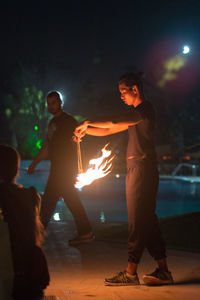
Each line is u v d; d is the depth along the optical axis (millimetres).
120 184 19109
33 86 40062
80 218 6371
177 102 28016
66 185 6324
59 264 5238
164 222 6684
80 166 4531
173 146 30516
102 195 14602
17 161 2951
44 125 26922
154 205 4293
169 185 18219
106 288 4129
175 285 4219
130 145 4312
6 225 2717
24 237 2816
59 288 4133
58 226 7762
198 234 6094
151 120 4246
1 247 2670
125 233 6766
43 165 31000
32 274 2824
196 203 12508
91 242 6410
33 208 2896
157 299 3629
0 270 2658
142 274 4781
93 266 5148
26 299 2854
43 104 27328
